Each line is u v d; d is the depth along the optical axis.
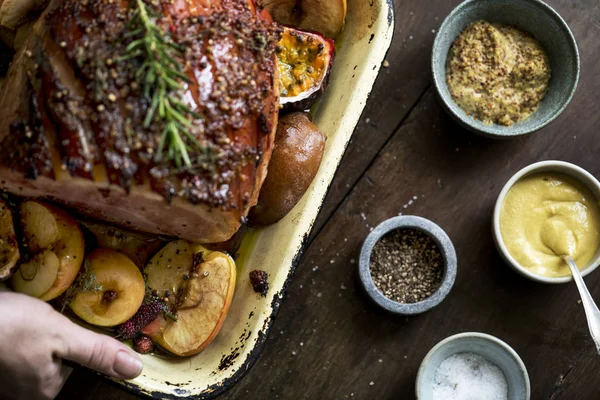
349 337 0.75
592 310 0.71
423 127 0.76
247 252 0.67
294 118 0.66
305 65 0.67
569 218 0.73
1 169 0.58
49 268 0.60
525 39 0.74
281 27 0.65
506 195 0.73
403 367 0.75
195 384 0.63
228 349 0.65
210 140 0.57
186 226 0.62
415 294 0.75
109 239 0.65
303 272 0.75
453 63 0.74
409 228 0.74
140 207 0.59
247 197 0.60
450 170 0.76
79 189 0.58
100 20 0.56
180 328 0.65
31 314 0.59
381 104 0.76
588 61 0.77
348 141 0.67
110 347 0.60
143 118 0.56
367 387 0.75
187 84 0.57
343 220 0.76
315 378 0.75
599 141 0.76
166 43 0.56
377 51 0.67
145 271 0.66
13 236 0.61
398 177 0.76
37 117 0.56
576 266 0.72
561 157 0.76
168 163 0.57
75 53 0.56
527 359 0.75
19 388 0.62
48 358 0.59
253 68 0.59
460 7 0.72
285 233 0.66
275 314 0.65
